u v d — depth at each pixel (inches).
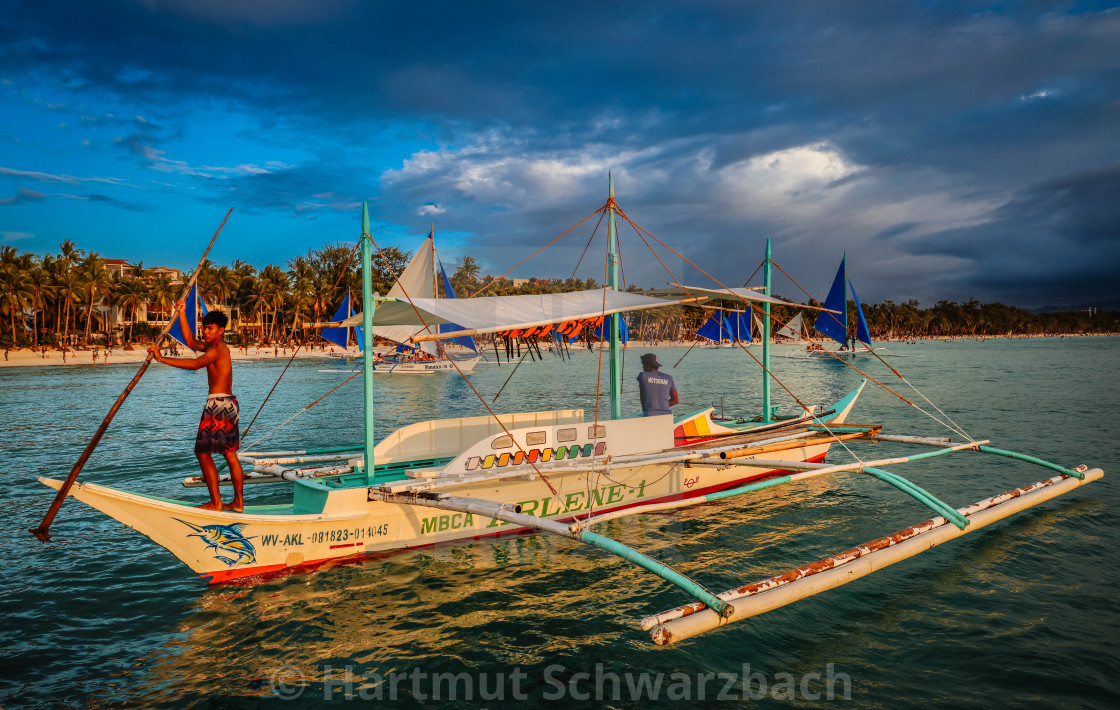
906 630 228.4
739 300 404.5
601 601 253.6
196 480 354.0
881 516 367.9
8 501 422.0
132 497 232.5
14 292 2687.0
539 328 271.1
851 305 1117.1
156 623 234.8
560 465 313.3
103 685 194.2
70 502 418.3
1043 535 326.0
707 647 216.7
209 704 184.4
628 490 353.4
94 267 2979.8
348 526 282.2
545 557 298.8
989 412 828.6
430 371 1603.1
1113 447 565.6
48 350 2819.9
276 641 221.6
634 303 273.0
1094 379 1409.9
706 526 347.9
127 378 1742.1
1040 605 247.9
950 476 467.2
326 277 3444.9
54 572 287.3
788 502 398.3
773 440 400.5
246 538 260.2
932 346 4643.2
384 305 327.0
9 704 183.0
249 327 3745.1
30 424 817.5
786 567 287.6
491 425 361.1
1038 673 199.6
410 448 338.6
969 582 269.9
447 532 305.4
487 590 263.3
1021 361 2346.2
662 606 249.1
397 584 267.6
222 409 259.3
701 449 362.0
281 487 439.5
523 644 219.8
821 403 968.9
